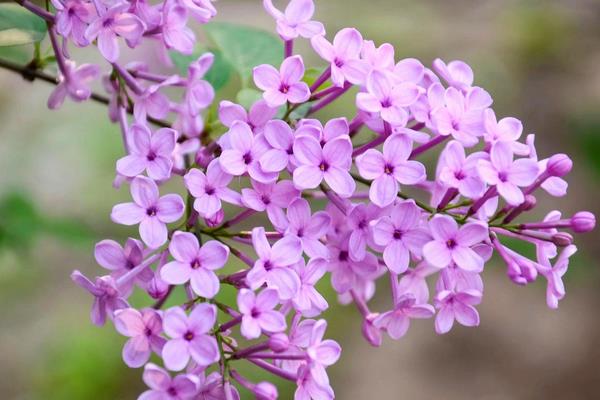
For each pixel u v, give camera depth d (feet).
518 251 1.75
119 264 1.41
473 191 1.40
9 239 1.85
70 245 1.88
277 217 1.42
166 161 1.42
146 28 1.49
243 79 1.66
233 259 2.32
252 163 1.41
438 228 1.39
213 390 1.38
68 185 2.82
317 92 1.49
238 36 1.68
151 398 1.34
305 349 1.39
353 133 1.47
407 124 1.51
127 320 1.36
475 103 1.45
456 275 1.42
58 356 2.77
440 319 1.42
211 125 1.57
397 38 2.86
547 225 1.44
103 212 2.75
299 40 2.78
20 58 1.73
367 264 1.45
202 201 1.41
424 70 1.46
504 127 1.44
